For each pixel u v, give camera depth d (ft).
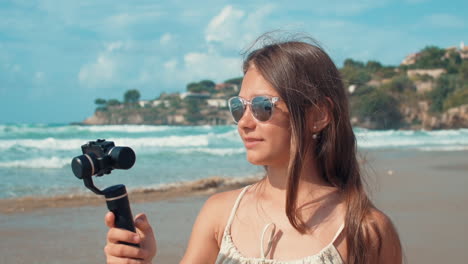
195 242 5.67
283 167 5.33
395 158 67.46
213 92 563.07
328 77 5.33
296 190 5.00
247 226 5.28
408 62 469.98
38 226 22.47
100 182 37.17
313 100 5.16
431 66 413.18
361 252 4.94
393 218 24.43
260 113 5.09
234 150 76.28
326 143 5.41
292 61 5.15
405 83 344.69
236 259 5.04
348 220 5.08
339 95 5.43
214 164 55.01
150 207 27.53
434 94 341.00
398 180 40.55
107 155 4.05
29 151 68.33
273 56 5.22
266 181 5.63
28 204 27.89
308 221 5.15
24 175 42.57
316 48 5.41
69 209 26.61
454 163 59.88
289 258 4.91
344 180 5.53
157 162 57.06
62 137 106.73
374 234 5.04
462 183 39.24
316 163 5.50
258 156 5.24
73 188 34.55
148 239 4.48
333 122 5.40
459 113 320.09
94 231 21.72
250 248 5.11
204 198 30.83
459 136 148.66
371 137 134.62
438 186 37.14
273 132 5.12
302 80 5.13
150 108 490.90
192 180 39.70
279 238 5.06
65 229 21.99
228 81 579.48
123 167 4.06
